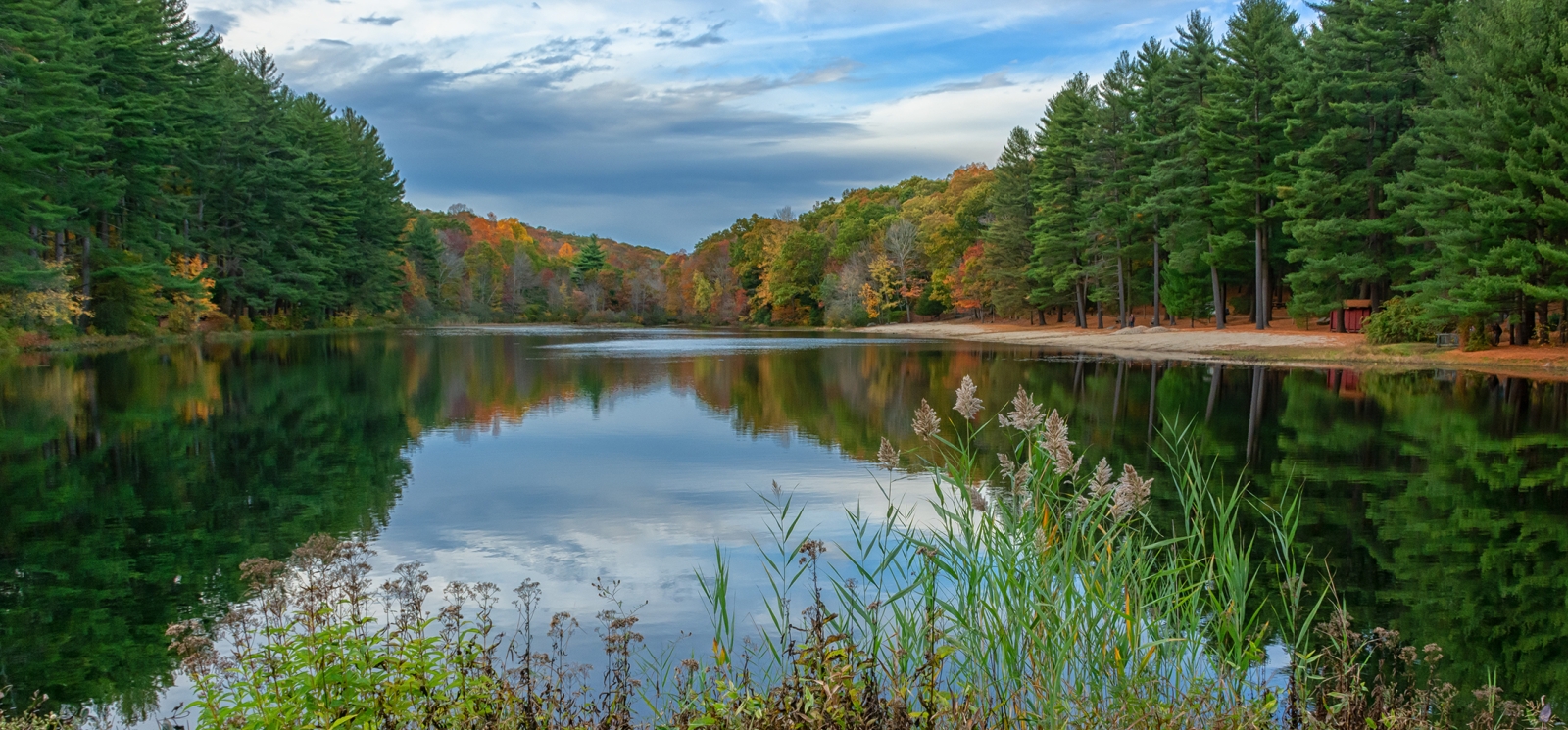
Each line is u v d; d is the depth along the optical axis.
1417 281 28.70
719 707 3.35
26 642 5.83
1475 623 5.85
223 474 11.25
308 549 3.68
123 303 35.94
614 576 6.93
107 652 5.66
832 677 3.07
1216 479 10.57
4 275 27.06
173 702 4.95
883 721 3.25
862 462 11.99
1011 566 3.79
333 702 3.19
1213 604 3.96
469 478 10.97
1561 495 9.60
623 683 4.05
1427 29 29.39
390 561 7.44
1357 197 31.75
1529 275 23.50
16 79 27.66
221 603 6.54
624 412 17.83
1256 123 33.88
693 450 13.12
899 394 20.97
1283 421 15.17
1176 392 20.05
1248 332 36.06
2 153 26.55
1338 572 7.01
